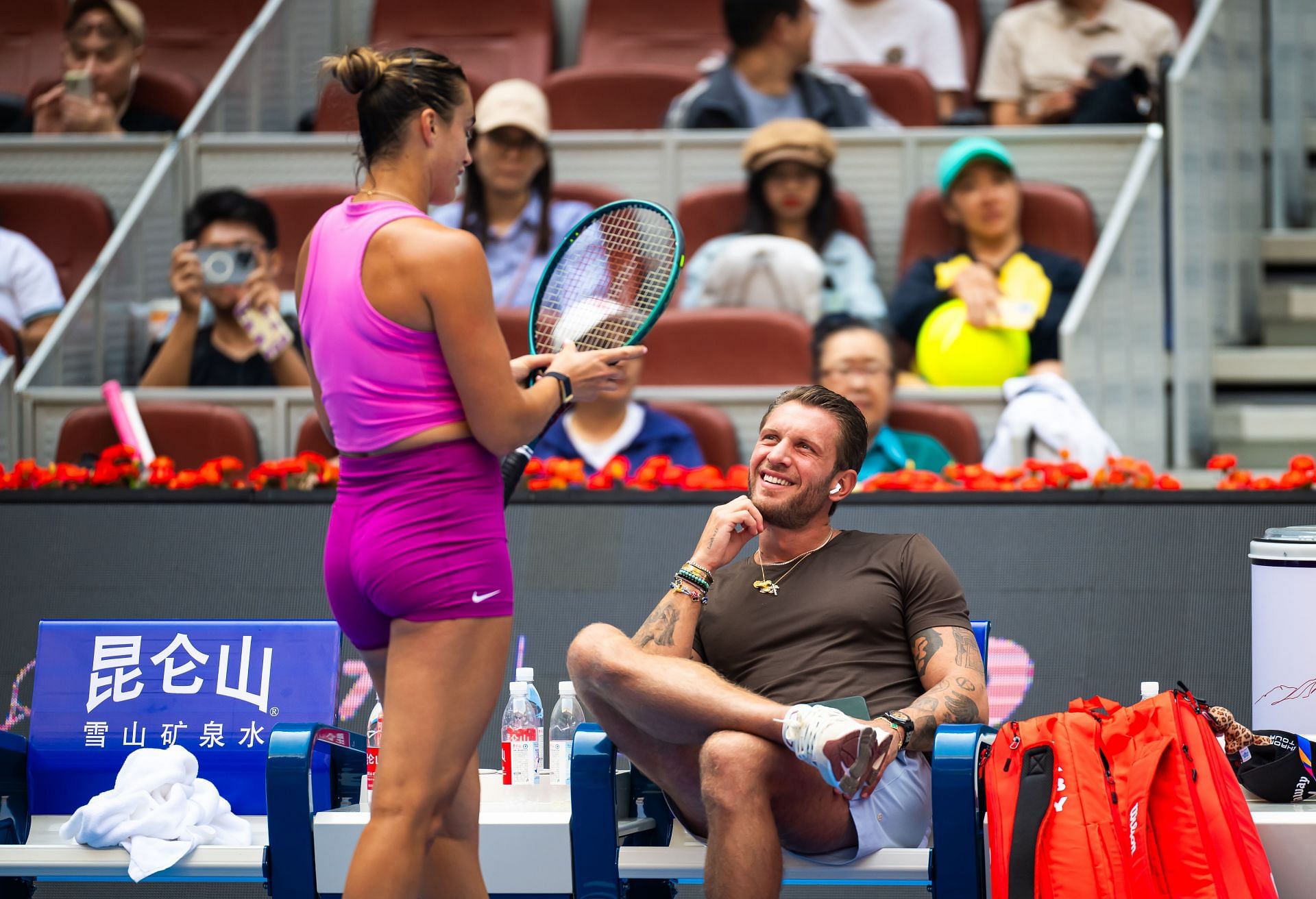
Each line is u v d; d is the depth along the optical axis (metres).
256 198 20.25
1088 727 8.11
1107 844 7.66
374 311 7.86
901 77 23.81
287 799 8.73
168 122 24.91
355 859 7.78
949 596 9.66
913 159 21.45
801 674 9.56
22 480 14.47
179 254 19.05
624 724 9.02
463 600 7.91
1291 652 10.41
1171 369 19.86
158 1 27.98
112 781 10.39
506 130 20.11
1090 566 13.09
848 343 16.44
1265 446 20.02
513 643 13.09
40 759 10.41
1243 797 8.00
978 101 25.66
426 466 7.88
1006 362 19.05
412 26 27.09
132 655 10.56
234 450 17.27
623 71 24.56
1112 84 22.50
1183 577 12.98
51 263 21.92
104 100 23.86
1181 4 25.73
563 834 8.94
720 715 8.52
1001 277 19.94
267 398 17.73
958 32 25.44
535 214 20.61
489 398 7.84
